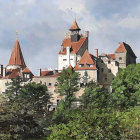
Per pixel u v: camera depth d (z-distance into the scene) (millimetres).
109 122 36312
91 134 35531
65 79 84438
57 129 37844
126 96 79500
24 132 52969
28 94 79688
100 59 106375
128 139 38375
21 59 123938
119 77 83875
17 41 125500
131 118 43656
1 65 117625
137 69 86062
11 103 56500
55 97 100312
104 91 80562
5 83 108125
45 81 103062
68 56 113938
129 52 120000
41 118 57688
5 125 51375
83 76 96688
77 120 37094
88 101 75375
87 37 119312
